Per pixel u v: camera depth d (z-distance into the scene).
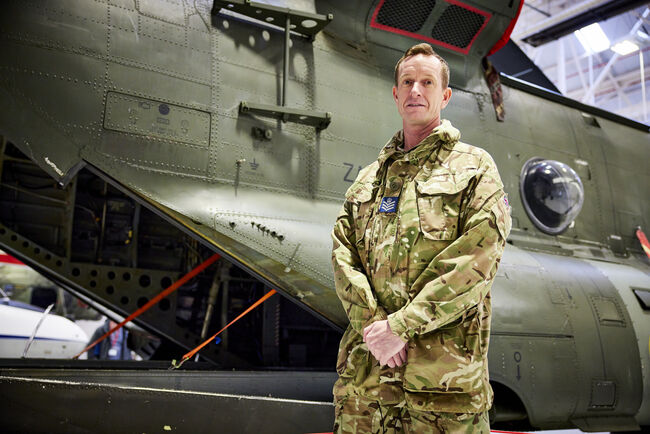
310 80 3.58
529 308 3.62
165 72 3.10
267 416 2.71
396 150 1.75
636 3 9.15
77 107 2.83
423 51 1.71
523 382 3.42
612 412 3.90
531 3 13.16
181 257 4.44
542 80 7.13
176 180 3.00
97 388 2.44
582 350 3.74
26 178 4.02
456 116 4.30
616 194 5.38
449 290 1.41
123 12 3.06
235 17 3.43
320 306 3.07
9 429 2.30
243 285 4.52
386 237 1.63
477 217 1.49
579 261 4.52
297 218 3.22
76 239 4.20
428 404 1.44
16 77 2.73
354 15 3.88
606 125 5.70
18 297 11.38
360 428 1.56
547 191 4.56
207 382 3.05
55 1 2.90
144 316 4.10
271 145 3.34
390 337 1.40
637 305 4.33
